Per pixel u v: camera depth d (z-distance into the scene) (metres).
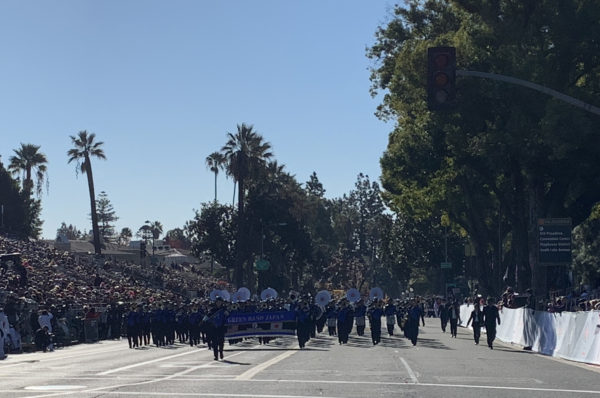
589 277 69.31
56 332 37.56
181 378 18.39
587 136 39.06
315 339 40.41
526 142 40.75
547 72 39.28
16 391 15.38
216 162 122.88
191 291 78.81
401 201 63.94
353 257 175.12
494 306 32.84
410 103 47.69
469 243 79.38
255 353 29.11
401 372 20.05
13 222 94.31
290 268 119.06
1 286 43.31
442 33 52.81
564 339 27.08
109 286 58.66
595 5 39.00
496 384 17.20
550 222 38.31
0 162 95.50
